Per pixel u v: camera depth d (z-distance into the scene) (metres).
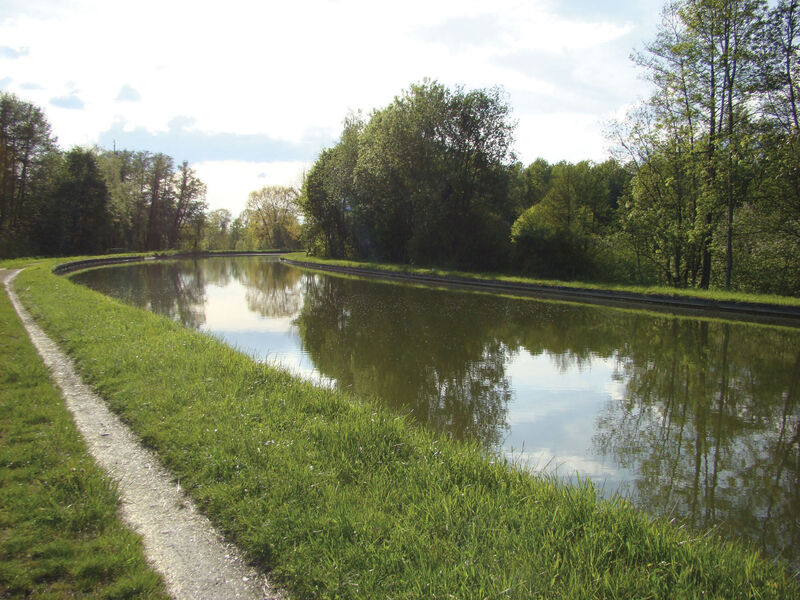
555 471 6.64
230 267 52.44
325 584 3.40
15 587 3.23
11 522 3.95
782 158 21.45
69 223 51.53
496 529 3.93
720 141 23.45
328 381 10.81
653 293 23.81
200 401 6.91
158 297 26.55
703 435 8.05
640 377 11.50
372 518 4.09
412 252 42.78
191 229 77.44
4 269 30.95
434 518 4.10
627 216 29.59
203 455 5.30
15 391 7.25
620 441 7.79
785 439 7.87
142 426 6.20
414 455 5.56
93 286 30.64
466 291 29.25
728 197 23.56
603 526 4.04
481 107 37.28
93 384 8.04
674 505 5.86
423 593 3.23
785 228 22.81
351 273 44.75
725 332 16.70
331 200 54.47
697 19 23.22
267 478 4.76
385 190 42.34
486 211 39.22
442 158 38.56
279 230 94.88
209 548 3.89
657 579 3.35
